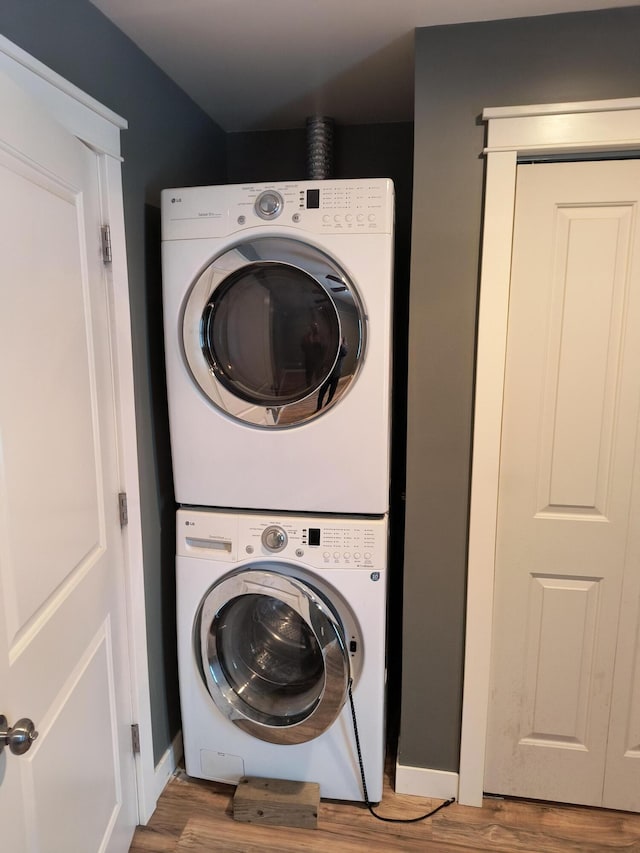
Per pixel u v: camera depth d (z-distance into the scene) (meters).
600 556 1.74
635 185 1.58
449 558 1.79
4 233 1.04
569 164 1.59
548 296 1.65
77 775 1.34
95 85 1.48
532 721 1.86
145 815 1.78
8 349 1.05
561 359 1.67
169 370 1.71
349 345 1.58
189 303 1.64
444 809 1.86
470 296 1.66
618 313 1.63
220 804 1.86
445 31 1.57
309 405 1.63
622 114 1.51
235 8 1.48
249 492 1.72
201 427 1.71
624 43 1.50
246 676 1.85
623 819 1.83
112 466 1.58
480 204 1.62
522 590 1.79
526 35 1.54
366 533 1.67
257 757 1.84
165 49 1.71
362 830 1.77
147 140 1.76
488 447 1.70
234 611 1.81
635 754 1.83
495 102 1.57
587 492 1.72
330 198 1.56
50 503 1.21
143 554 1.76
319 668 1.78
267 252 1.58
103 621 1.51
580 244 1.62
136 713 1.73
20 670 1.06
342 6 1.48
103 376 1.51
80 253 1.37
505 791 1.91
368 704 1.75
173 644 2.01
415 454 1.76
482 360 1.66
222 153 2.41
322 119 2.23
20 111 1.08
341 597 1.70
